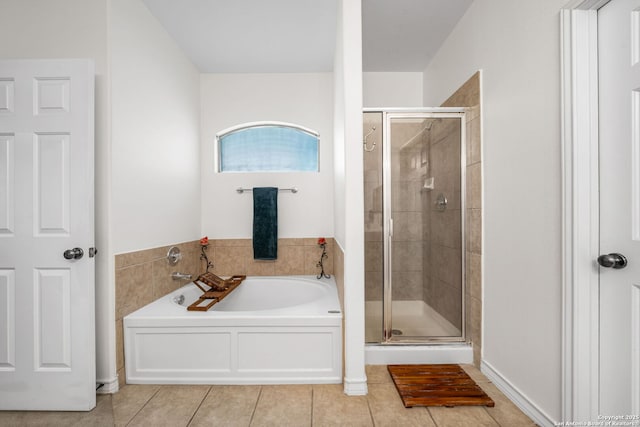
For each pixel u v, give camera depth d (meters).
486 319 1.95
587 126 1.22
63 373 1.61
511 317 1.68
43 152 1.62
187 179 2.77
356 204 1.77
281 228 3.11
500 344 1.79
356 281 1.76
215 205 3.09
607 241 1.18
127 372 1.88
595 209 1.21
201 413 1.59
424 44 2.68
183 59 2.70
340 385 1.86
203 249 3.06
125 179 1.91
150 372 1.88
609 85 1.17
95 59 1.75
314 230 3.11
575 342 1.23
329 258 3.10
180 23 2.31
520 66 1.58
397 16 2.28
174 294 2.39
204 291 2.48
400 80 3.21
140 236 2.06
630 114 1.09
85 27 1.75
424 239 2.23
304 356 1.88
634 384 1.10
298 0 2.08
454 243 2.22
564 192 1.27
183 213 2.70
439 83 2.76
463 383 1.81
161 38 2.32
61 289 1.61
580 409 1.22
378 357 2.11
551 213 1.37
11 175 1.61
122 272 1.87
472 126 2.09
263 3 2.11
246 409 1.63
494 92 1.84
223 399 1.72
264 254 3.00
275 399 1.71
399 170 2.23
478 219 2.01
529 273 1.53
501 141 1.76
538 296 1.46
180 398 1.73
